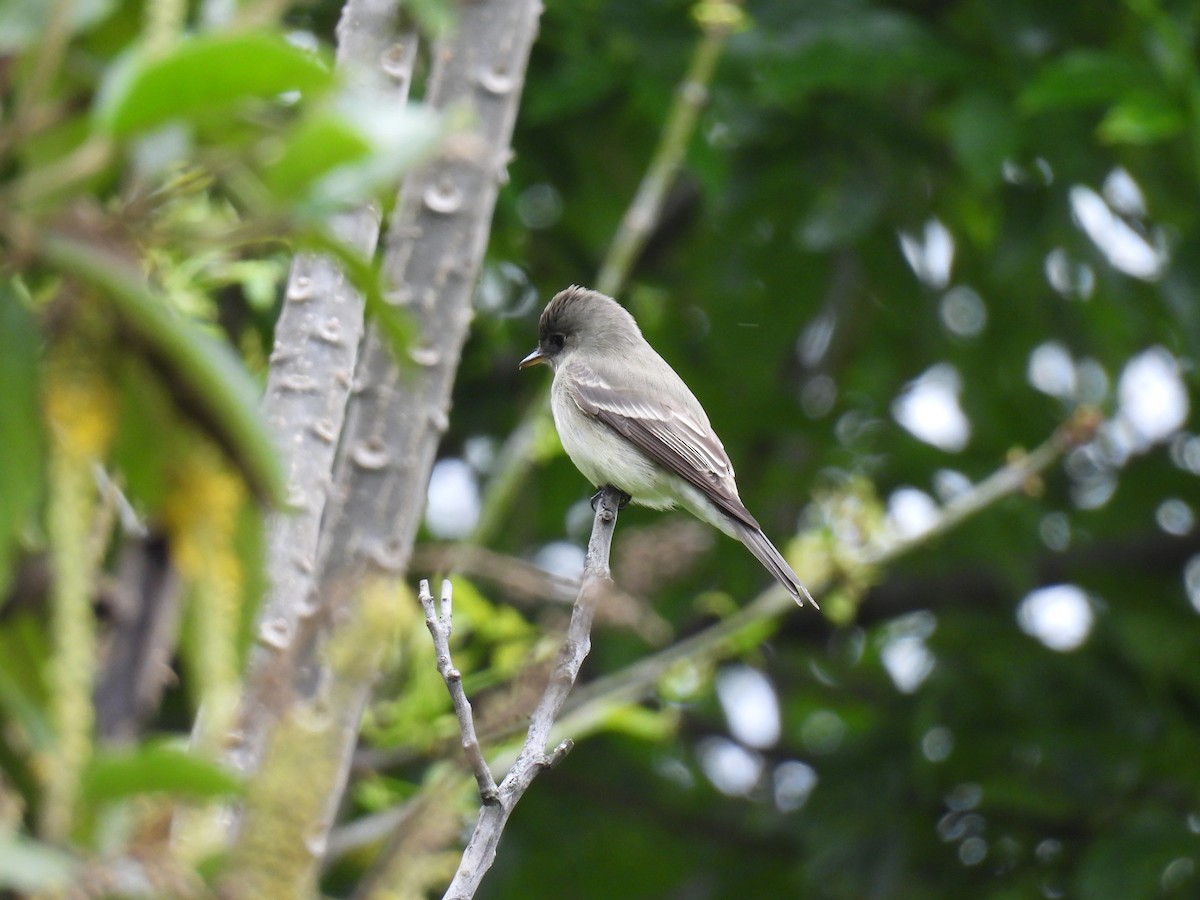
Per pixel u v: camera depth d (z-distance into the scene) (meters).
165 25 3.05
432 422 6.64
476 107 7.02
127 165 3.06
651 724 8.97
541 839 15.25
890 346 16.03
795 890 15.16
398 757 7.72
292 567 5.58
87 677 2.83
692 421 11.84
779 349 14.74
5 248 2.90
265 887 2.95
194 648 3.18
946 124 13.05
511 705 5.77
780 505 15.20
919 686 15.03
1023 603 15.16
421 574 8.56
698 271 15.03
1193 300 12.30
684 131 9.95
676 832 15.70
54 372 2.94
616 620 5.71
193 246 2.99
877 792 14.35
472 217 6.85
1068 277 13.02
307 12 10.48
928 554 15.20
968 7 12.80
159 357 2.97
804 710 18.05
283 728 3.09
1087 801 13.84
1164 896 12.77
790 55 11.67
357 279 3.00
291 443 5.80
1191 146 12.53
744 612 9.52
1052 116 12.38
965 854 14.18
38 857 2.53
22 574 3.24
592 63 11.72
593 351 12.36
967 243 15.03
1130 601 14.80
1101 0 12.09
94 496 3.23
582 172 13.49
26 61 3.02
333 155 2.70
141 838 2.85
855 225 12.58
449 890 4.99
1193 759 13.70
